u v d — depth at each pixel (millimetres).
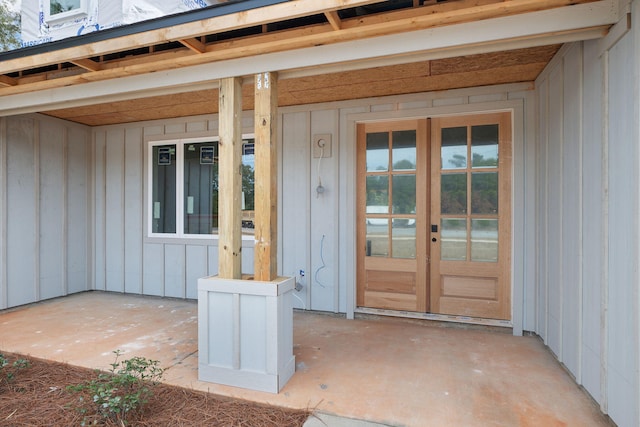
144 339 3406
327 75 3324
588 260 2379
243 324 2512
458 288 3803
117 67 3043
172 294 4977
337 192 4180
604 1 2018
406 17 2316
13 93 3463
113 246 5324
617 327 2008
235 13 2330
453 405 2254
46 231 4867
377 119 4000
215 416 2148
